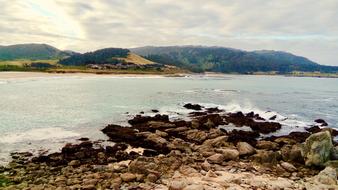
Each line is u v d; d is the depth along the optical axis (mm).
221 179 20422
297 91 109000
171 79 175125
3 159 24359
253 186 19203
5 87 79125
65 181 19656
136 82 128250
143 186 19109
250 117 47344
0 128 34562
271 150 29625
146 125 38438
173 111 51656
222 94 86500
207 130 37438
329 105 66938
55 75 146000
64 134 33406
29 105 51312
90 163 24062
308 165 24859
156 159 24969
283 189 19000
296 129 40969
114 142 31125
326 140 25234
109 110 50125
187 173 21703
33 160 24188
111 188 18766
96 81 122875
